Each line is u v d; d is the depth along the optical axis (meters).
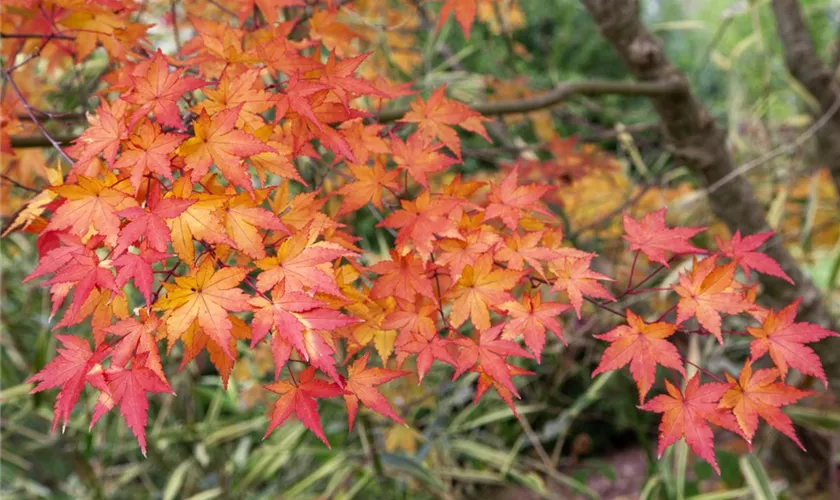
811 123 2.09
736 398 1.05
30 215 1.09
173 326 0.97
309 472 2.39
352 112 1.10
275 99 1.05
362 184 1.16
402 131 1.47
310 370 1.03
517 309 1.09
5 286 2.13
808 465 2.12
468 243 1.10
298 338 0.96
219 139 1.01
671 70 1.64
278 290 0.98
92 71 1.74
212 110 1.05
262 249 1.00
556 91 1.59
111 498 2.44
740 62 2.80
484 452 2.15
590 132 3.40
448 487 2.19
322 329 0.97
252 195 1.00
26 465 2.29
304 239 1.01
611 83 1.61
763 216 1.76
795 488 2.15
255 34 1.25
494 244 1.11
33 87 1.54
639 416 2.70
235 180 1.00
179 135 1.02
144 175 1.01
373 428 1.92
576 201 2.16
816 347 1.74
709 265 1.09
